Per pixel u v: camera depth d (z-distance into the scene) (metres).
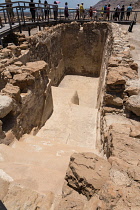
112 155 2.26
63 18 16.48
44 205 1.74
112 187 1.66
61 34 13.88
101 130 4.41
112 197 1.57
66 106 8.03
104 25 13.55
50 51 11.31
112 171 1.90
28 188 1.99
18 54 6.86
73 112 7.54
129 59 5.60
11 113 3.91
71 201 1.66
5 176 2.13
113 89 3.99
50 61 11.41
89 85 13.82
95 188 1.73
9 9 8.25
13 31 8.37
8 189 1.94
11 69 5.02
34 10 10.84
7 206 1.70
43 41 9.89
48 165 2.66
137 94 3.81
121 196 1.59
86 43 14.43
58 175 2.29
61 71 14.55
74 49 14.84
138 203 1.53
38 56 9.20
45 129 6.06
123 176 1.83
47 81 6.54
